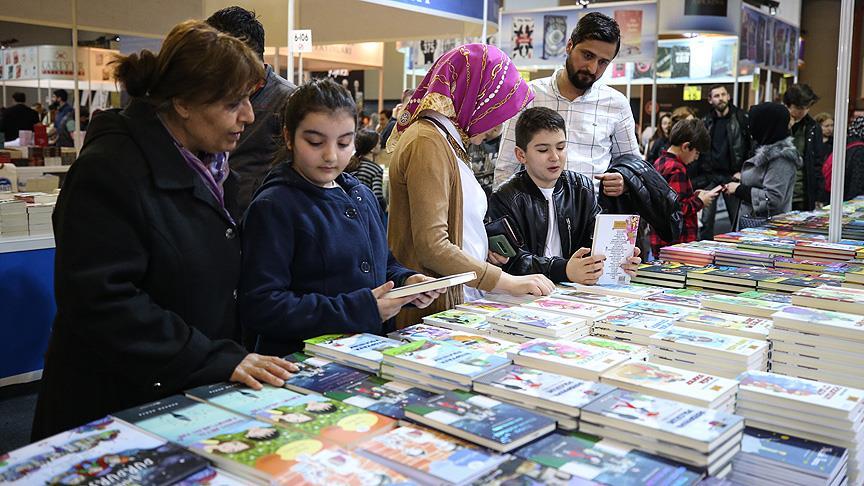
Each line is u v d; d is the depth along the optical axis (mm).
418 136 2006
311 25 6191
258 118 2551
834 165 3012
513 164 3229
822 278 2324
